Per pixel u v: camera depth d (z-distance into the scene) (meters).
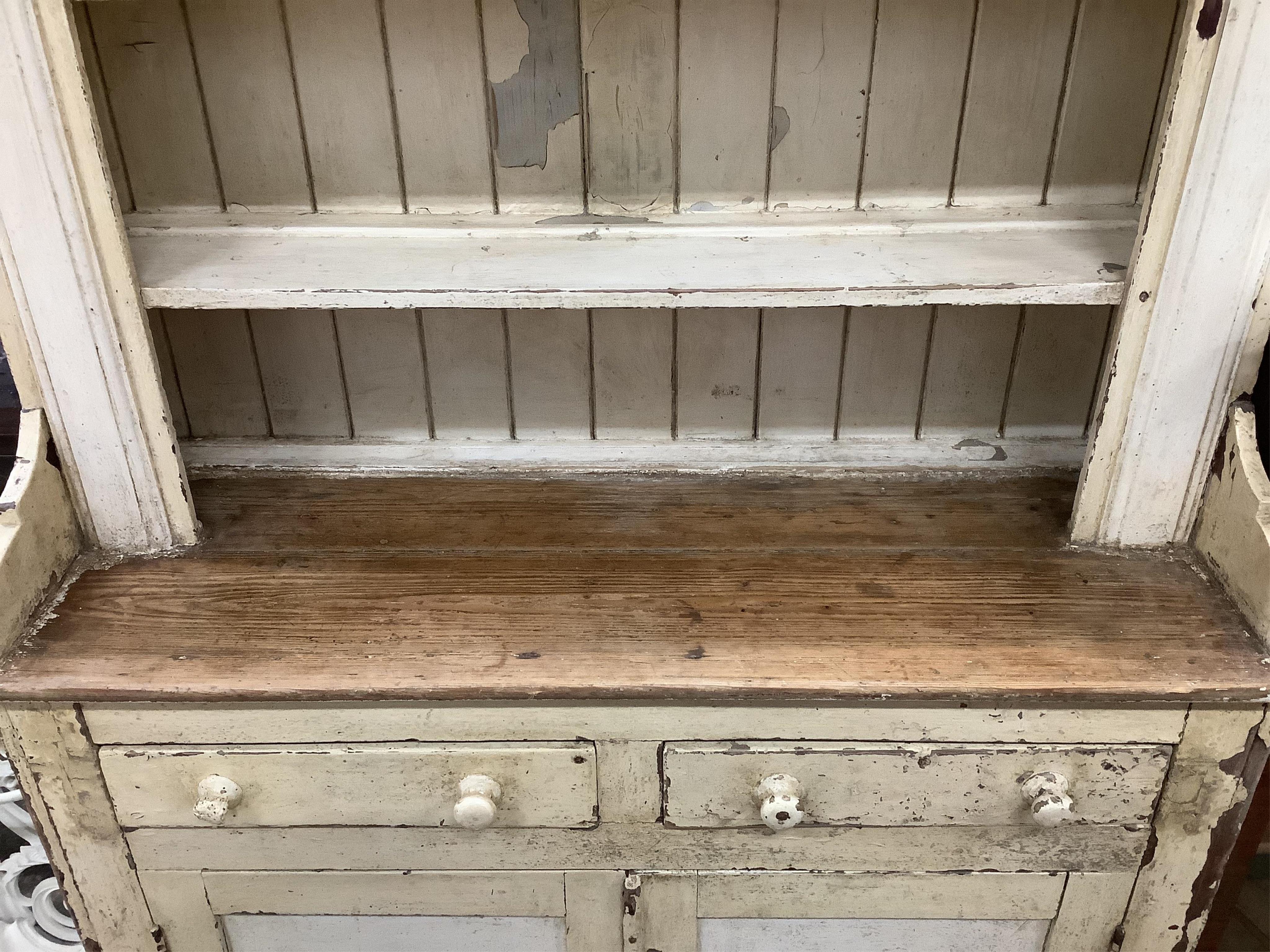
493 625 1.06
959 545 1.18
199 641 1.04
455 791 1.06
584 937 1.18
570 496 1.29
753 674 0.98
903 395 1.32
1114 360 1.05
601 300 1.00
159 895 1.14
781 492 1.29
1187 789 1.04
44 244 0.96
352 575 1.14
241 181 1.17
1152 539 1.15
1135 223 1.14
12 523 1.04
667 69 1.11
